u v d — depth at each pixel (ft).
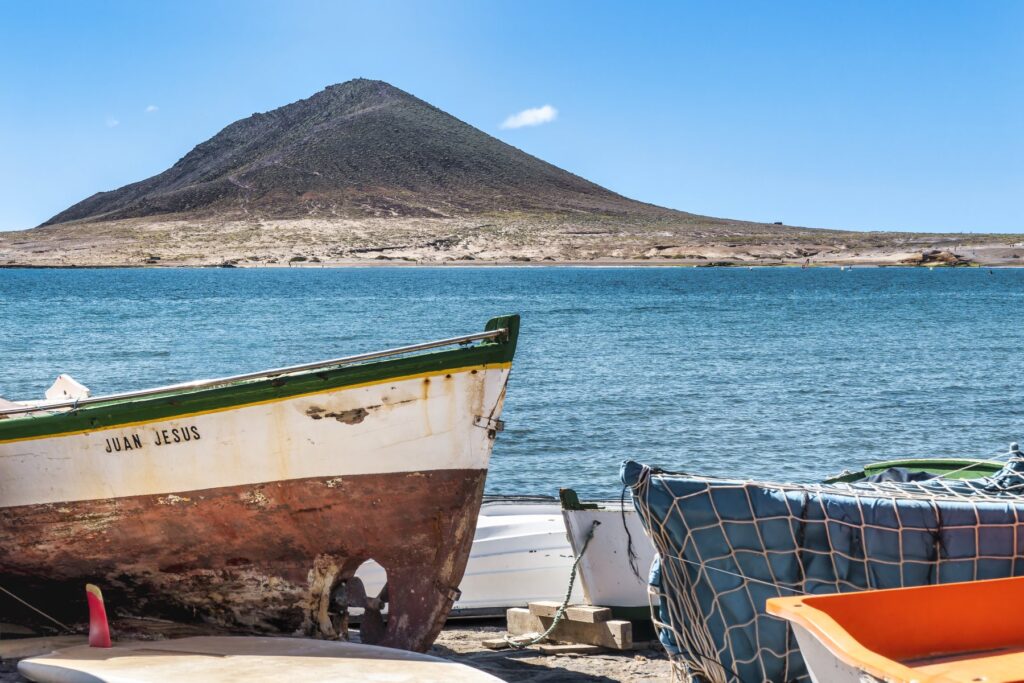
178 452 24.80
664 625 22.58
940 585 17.43
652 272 497.46
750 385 84.43
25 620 27.12
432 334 146.51
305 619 26.13
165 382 91.40
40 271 501.97
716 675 21.61
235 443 24.64
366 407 24.35
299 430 24.50
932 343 126.31
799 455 55.62
